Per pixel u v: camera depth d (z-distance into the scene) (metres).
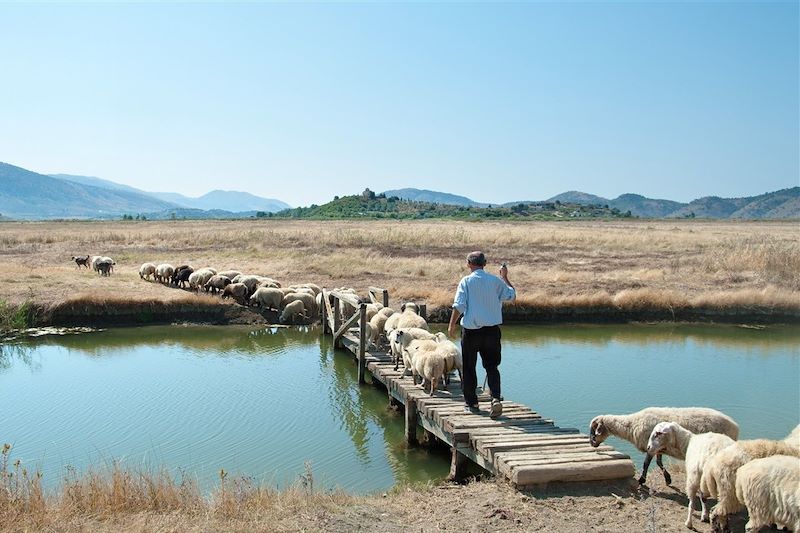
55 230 66.25
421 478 9.72
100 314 22.28
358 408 13.43
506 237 49.84
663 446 7.43
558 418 12.20
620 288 25.89
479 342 9.62
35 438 11.50
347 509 7.20
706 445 6.57
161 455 10.66
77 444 11.20
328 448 11.12
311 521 6.70
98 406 13.41
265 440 11.48
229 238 48.94
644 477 7.74
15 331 20.89
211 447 11.09
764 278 27.45
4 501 6.66
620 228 73.56
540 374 15.52
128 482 7.43
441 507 7.22
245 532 6.27
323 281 28.34
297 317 23.16
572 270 31.50
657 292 23.53
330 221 103.81
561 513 6.89
